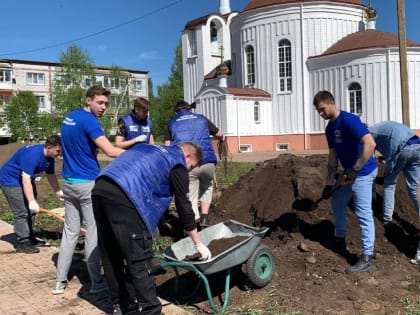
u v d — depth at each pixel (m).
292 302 4.60
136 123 6.67
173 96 59.75
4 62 66.19
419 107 28.95
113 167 3.90
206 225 6.72
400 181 7.39
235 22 35.66
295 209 6.68
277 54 32.78
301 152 29.34
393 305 4.55
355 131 5.11
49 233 8.31
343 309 4.45
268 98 33.12
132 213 3.79
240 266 5.15
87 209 4.88
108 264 4.18
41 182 16.48
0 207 11.55
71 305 4.71
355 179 5.28
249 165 19.22
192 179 6.64
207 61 38.78
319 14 31.62
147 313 3.87
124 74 47.94
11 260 6.45
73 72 40.69
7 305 4.75
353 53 29.20
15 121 44.72
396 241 6.29
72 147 4.80
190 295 4.93
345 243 5.96
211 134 7.22
